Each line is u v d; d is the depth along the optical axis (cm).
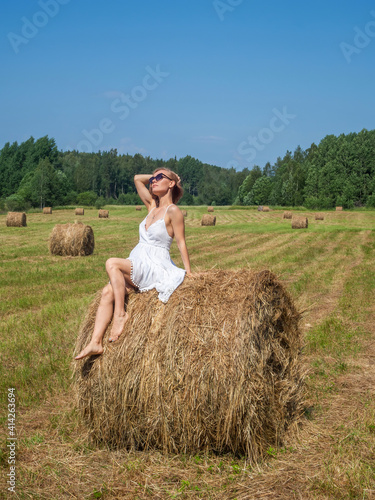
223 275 412
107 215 4656
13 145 11169
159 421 370
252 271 413
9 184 10494
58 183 8581
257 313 372
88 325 411
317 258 1625
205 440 370
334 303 927
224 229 3164
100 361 385
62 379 516
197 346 368
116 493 324
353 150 8819
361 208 7881
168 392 367
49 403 464
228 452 377
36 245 2109
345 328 732
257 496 319
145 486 329
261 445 370
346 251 1834
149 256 411
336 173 8912
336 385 513
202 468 355
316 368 561
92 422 391
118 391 376
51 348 626
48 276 1262
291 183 9088
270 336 389
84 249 1769
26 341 654
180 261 1530
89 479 340
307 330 719
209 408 362
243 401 357
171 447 374
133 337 381
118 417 379
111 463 364
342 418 432
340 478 334
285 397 394
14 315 823
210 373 360
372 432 400
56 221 4050
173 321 377
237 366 358
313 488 324
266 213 5641
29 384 507
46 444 386
